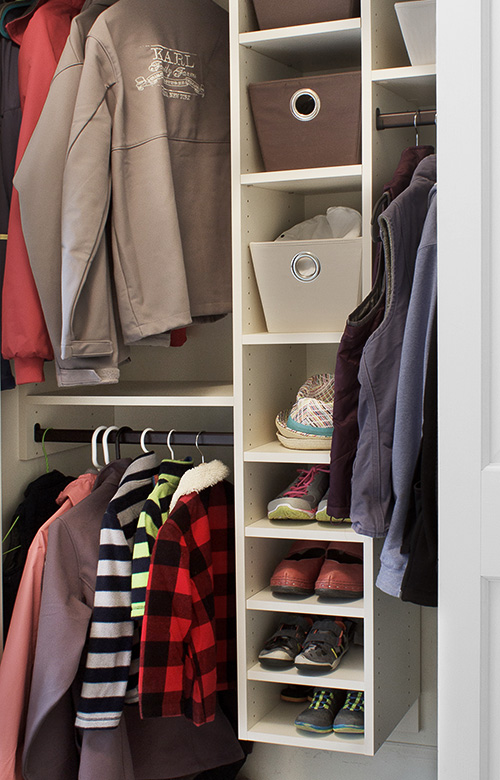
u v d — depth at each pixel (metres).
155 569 1.58
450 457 1.10
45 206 1.67
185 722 1.90
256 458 1.65
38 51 1.75
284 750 2.10
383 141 1.65
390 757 2.03
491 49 1.08
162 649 1.57
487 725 1.11
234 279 1.65
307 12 1.60
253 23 1.71
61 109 1.67
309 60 1.81
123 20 1.69
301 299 1.64
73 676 1.57
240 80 1.64
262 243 1.64
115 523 1.68
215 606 1.78
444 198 1.09
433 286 1.28
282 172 1.62
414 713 1.98
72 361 1.68
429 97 1.73
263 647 1.76
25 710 1.67
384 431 1.39
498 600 1.10
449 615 1.11
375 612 1.60
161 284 1.69
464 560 1.10
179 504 1.66
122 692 1.62
